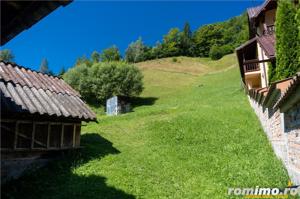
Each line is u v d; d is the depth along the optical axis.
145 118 21.25
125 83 39.66
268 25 24.23
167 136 16.31
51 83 14.07
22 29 5.19
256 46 25.33
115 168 11.58
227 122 18.14
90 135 16.80
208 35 100.88
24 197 9.12
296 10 14.95
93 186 9.85
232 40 97.50
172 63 78.12
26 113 10.50
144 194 9.55
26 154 11.55
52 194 9.30
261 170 10.96
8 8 4.74
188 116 19.59
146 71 64.19
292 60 14.43
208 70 70.31
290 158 9.88
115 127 18.81
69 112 12.46
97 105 39.62
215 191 9.60
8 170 10.81
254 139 15.07
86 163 12.13
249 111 21.06
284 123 10.44
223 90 35.19
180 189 9.95
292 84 6.62
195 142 15.20
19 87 11.83
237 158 12.67
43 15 4.80
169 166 12.02
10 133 11.02
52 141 12.52
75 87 41.97
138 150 14.23
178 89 46.06
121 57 101.44
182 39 100.50
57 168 11.70
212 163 12.20
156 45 101.69
